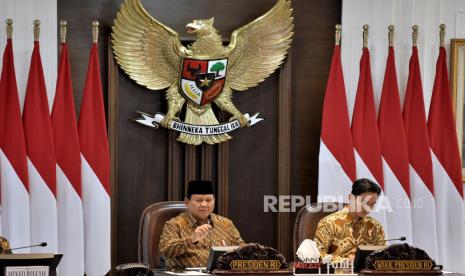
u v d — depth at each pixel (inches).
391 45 607.8
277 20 613.6
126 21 592.7
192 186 484.7
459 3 638.5
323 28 629.9
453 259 616.1
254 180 625.9
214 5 619.8
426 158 606.5
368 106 604.7
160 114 602.5
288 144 621.9
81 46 601.6
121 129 605.3
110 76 595.5
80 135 574.6
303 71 629.6
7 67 564.4
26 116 566.3
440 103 613.6
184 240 460.8
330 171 599.5
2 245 459.8
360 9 621.3
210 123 608.4
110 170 596.1
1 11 576.4
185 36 616.4
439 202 614.5
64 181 569.3
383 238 503.2
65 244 569.9
